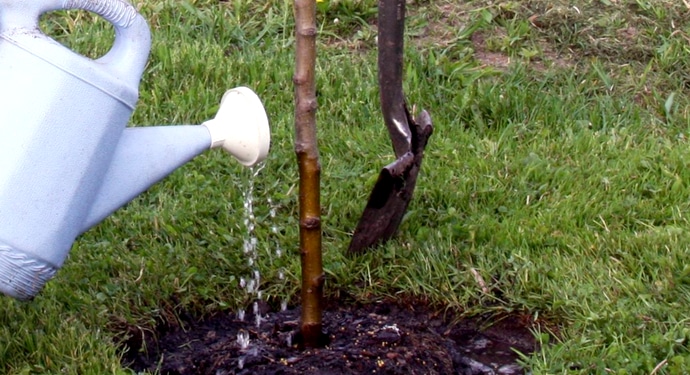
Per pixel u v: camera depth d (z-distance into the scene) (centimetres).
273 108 255
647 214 226
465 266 212
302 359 189
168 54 264
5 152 167
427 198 229
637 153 243
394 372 187
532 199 230
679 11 288
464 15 286
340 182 232
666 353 192
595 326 199
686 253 212
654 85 270
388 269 212
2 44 168
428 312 208
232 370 189
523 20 284
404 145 207
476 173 236
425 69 269
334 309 210
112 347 192
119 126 173
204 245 218
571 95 266
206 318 207
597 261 213
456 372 194
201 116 251
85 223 176
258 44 279
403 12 202
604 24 284
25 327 192
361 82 262
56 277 205
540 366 191
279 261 213
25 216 168
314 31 178
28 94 167
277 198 228
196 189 229
